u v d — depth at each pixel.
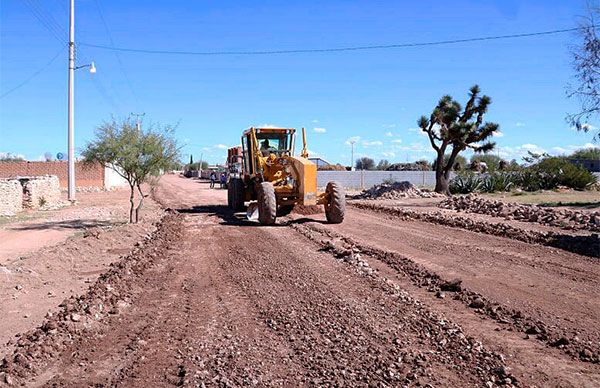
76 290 11.35
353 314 9.27
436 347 7.73
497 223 21.03
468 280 11.78
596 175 53.75
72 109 36.84
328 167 65.38
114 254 15.77
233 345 7.89
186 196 42.81
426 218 23.59
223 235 19.06
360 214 26.14
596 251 14.89
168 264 14.12
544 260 13.98
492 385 6.48
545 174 44.44
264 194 21.44
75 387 6.58
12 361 7.17
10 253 15.76
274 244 16.91
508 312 9.38
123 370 7.02
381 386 6.40
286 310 9.59
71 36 37.00
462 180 42.81
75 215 27.44
